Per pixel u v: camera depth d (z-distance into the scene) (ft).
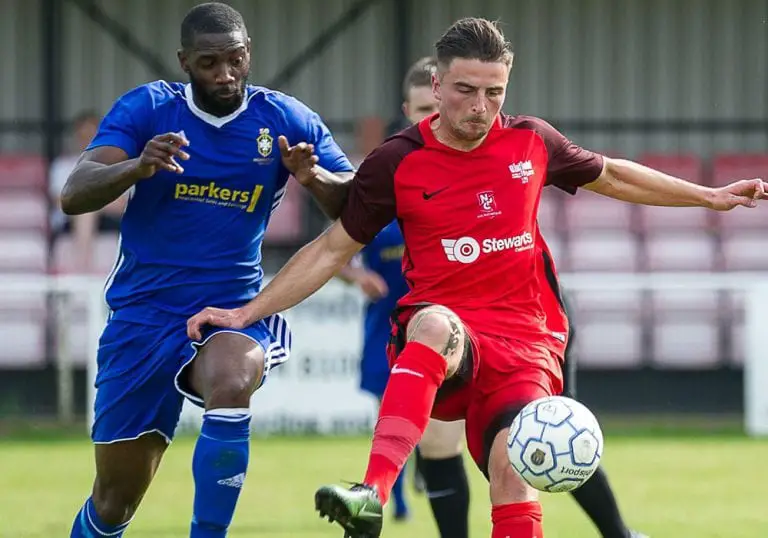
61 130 188.85
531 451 57.52
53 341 168.55
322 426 150.41
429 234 62.18
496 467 59.57
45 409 169.78
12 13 193.77
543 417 57.82
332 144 68.74
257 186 66.28
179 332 65.41
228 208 66.03
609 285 149.69
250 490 113.60
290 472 123.34
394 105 190.08
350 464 127.95
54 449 140.67
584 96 198.90
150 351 65.36
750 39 198.39
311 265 64.28
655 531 94.58
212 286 66.18
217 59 63.05
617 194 65.77
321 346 150.00
